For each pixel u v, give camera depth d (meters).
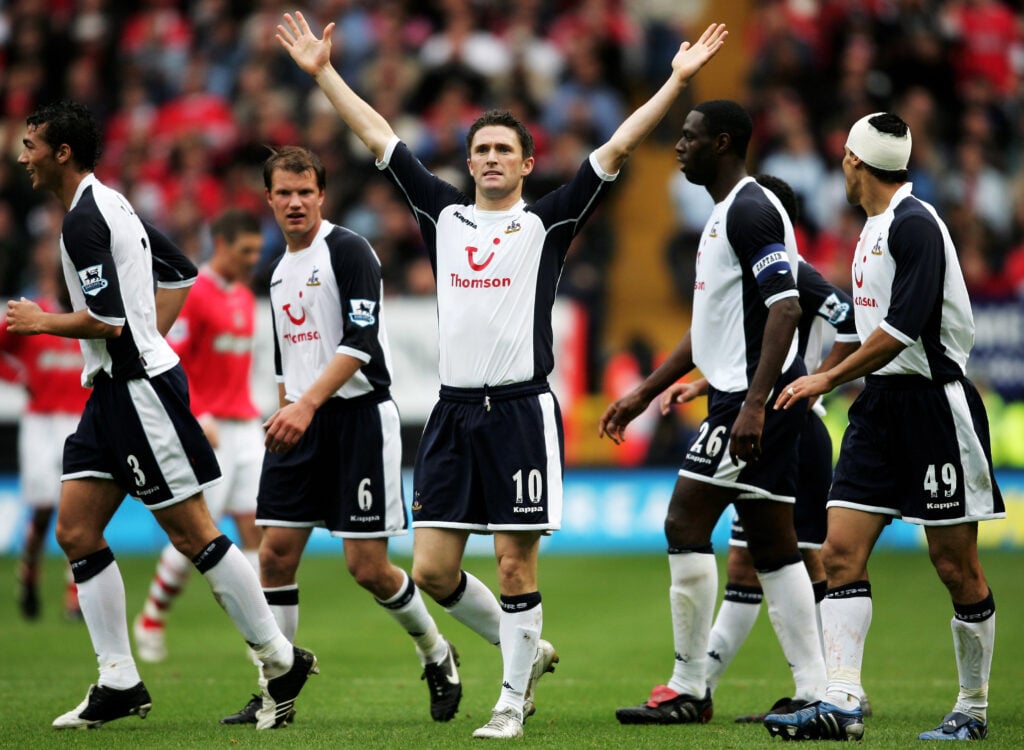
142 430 20.81
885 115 20.66
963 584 20.45
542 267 21.09
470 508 21.12
